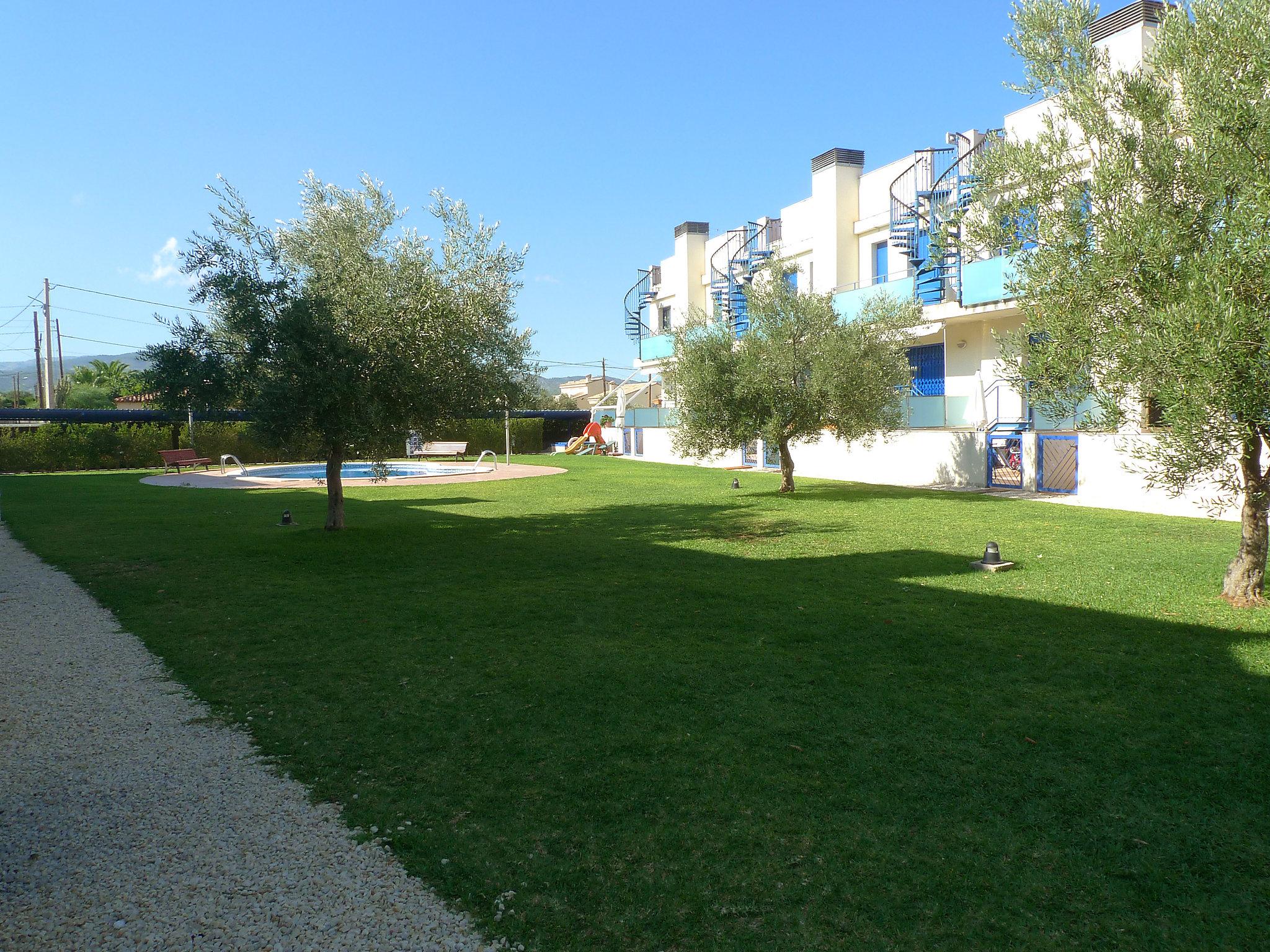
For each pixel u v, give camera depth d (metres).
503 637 6.77
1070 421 16.98
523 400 13.47
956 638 6.53
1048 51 7.85
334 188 12.39
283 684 5.61
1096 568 9.34
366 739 4.65
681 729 4.73
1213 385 6.06
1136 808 3.75
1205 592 8.05
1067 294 7.41
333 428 11.30
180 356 11.03
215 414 11.56
